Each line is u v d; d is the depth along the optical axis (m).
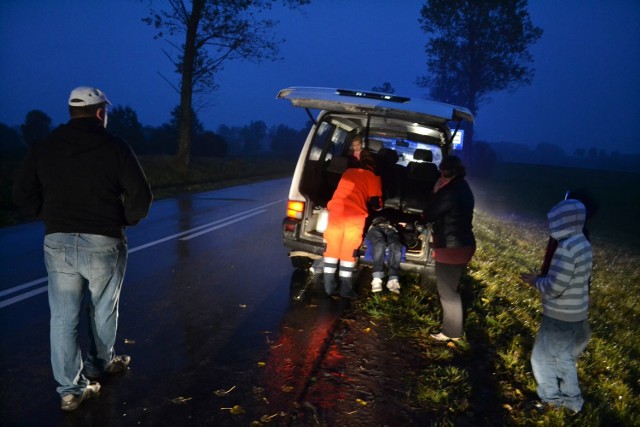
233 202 13.63
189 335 4.38
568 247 3.29
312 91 5.38
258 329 4.58
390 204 6.66
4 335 4.21
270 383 3.58
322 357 4.05
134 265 6.55
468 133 38.88
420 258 5.36
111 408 3.17
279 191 17.47
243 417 3.14
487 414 3.43
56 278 2.97
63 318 3.01
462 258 4.20
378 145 7.13
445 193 4.18
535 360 3.61
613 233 17.22
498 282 6.93
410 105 4.96
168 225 9.57
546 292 3.41
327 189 6.62
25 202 3.00
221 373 3.70
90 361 3.45
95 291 3.10
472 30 37.00
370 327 4.75
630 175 55.22
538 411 3.55
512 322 5.30
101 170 2.95
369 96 5.27
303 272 6.44
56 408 3.15
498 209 21.00
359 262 5.38
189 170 20.56
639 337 6.41
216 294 5.52
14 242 7.71
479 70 38.09
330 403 3.36
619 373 4.85
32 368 3.66
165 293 5.48
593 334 5.86
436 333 4.66
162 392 3.39
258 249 7.80
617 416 3.82
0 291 5.30
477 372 4.04
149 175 17.56
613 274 9.88
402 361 4.09
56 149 2.91
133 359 3.86
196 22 20.45
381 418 3.23
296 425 3.08
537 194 29.77
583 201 3.48
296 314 5.00
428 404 3.44
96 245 2.98
